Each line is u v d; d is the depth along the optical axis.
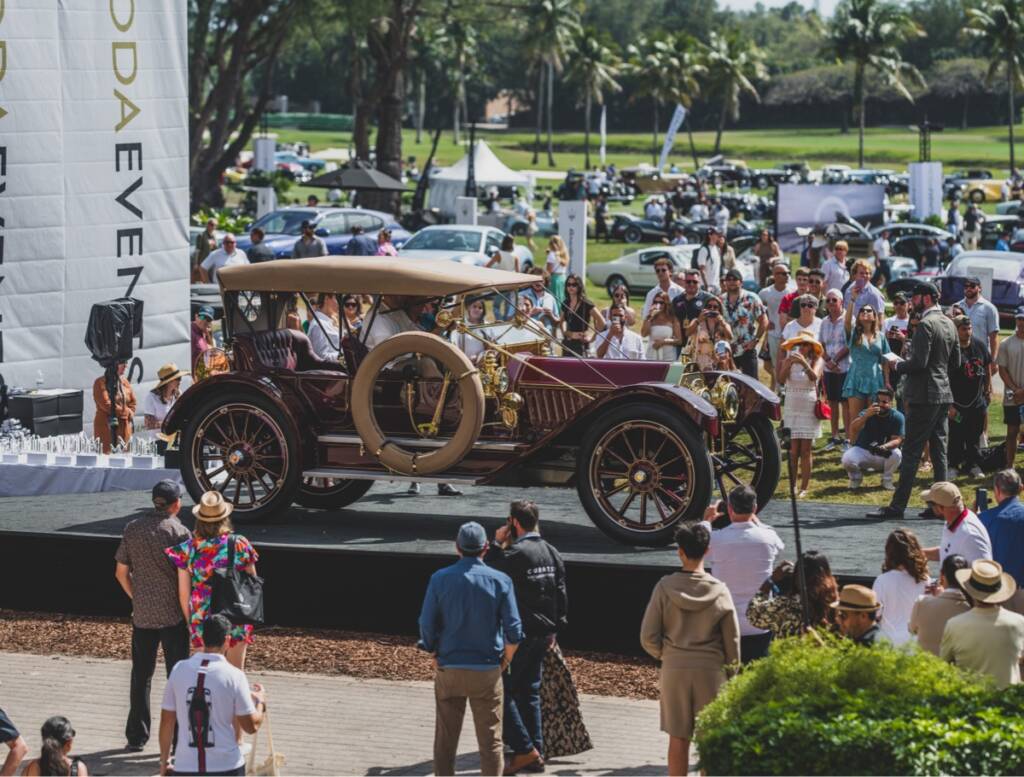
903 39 130.88
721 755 7.97
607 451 13.81
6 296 20.91
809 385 17.56
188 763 9.38
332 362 15.62
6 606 15.15
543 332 14.48
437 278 14.18
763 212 79.56
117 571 11.64
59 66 21.30
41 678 13.13
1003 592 9.61
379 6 57.22
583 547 14.07
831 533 14.94
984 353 19.06
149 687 11.59
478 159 68.94
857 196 51.25
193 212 60.53
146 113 22.45
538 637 10.93
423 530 15.09
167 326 23.03
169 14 22.70
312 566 14.19
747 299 20.17
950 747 7.74
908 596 10.83
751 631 10.75
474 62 175.12
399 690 12.74
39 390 21.22
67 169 21.48
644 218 66.19
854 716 7.95
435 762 10.25
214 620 9.55
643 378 13.95
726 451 14.97
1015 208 69.19
